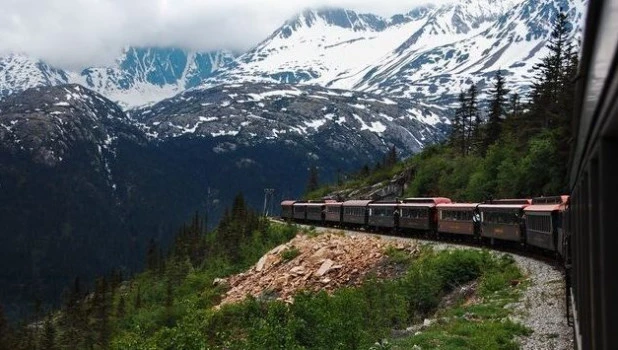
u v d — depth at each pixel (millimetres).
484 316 27188
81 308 109812
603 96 4457
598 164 5359
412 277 38250
